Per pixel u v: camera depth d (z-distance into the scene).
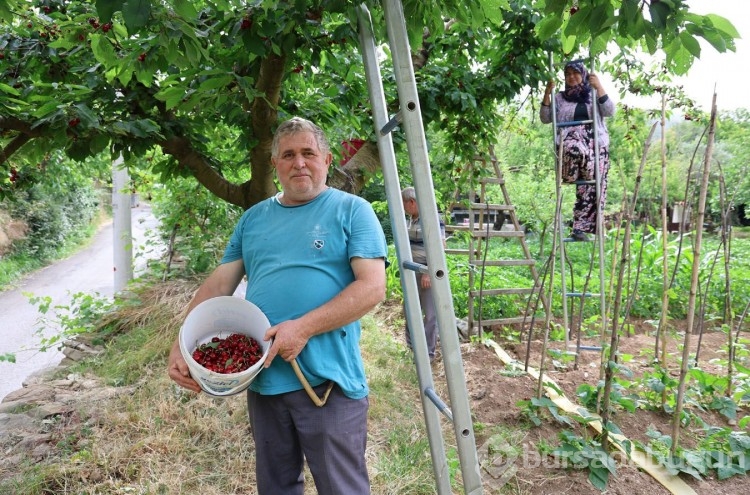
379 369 4.10
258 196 3.05
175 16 1.72
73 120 2.21
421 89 3.73
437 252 1.62
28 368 6.67
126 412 3.17
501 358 4.52
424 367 1.91
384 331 5.25
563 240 4.49
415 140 1.61
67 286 12.05
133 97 2.66
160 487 2.50
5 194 3.70
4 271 12.45
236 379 1.53
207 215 6.39
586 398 3.31
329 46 2.33
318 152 1.77
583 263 9.95
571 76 4.22
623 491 2.61
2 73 2.74
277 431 1.76
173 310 4.94
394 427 3.17
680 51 1.64
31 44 2.64
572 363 4.43
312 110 3.16
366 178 3.58
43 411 3.19
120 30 2.03
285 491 1.83
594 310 6.20
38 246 14.72
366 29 1.87
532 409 3.25
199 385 1.61
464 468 1.70
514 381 3.90
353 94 3.13
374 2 1.74
